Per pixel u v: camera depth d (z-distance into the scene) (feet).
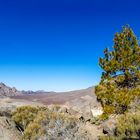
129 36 65.67
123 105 61.98
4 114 90.22
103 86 64.64
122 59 64.90
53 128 61.67
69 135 61.31
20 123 75.41
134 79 63.77
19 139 64.49
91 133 77.15
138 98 62.75
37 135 61.31
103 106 63.77
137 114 62.54
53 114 65.41
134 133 58.65
